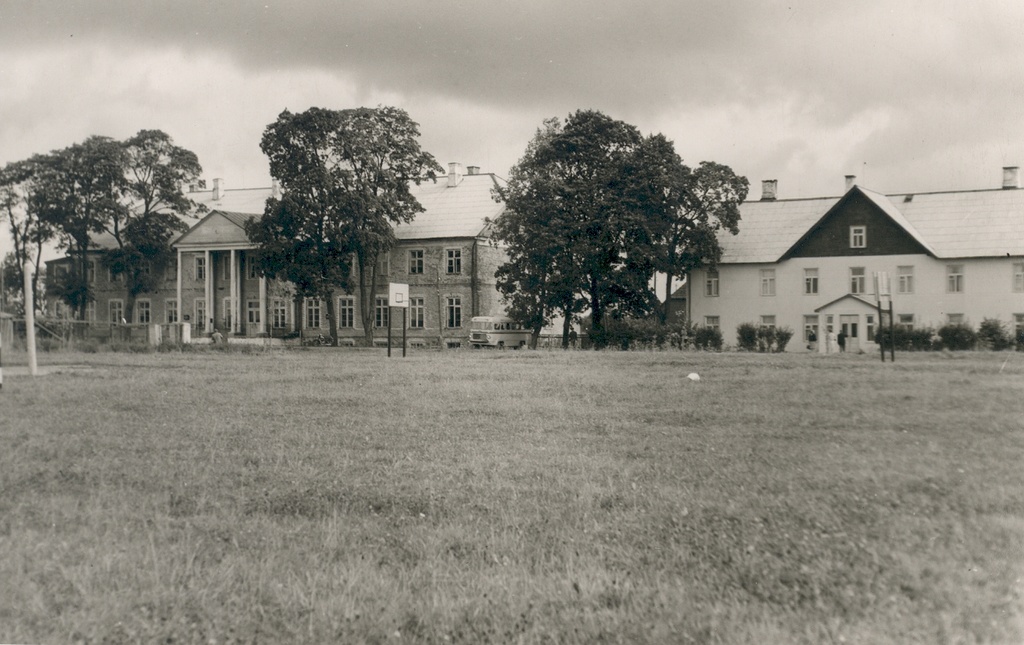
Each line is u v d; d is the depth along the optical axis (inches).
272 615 281.1
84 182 3147.1
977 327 2605.8
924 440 561.6
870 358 1557.6
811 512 378.3
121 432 602.9
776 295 2815.0
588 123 2513.5
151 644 268.1
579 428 623.8
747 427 624.7
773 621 271.1
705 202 2669.8
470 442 565.6
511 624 271.4
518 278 2556.6
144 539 354.9
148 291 3400.6
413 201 2844.5
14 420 655.8
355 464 493.0
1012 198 2746.1
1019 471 462.0
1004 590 295.1
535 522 371.2
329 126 2684.5
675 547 336.2
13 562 327.9
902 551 328.8
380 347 2573.8
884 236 2711.6
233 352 1855.3
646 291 2502.5
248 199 3663.9
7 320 1780.3
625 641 261.1
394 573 314.7
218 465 491.5
